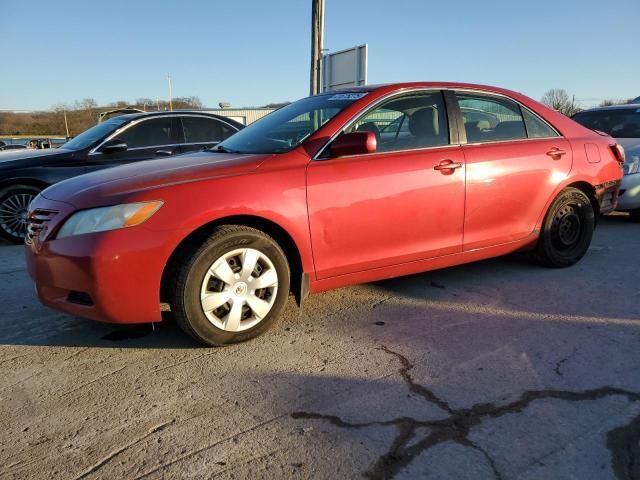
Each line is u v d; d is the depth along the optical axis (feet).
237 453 7.09
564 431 7.51
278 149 11.35
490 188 13.08
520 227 14.06
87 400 8.46
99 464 6.88
